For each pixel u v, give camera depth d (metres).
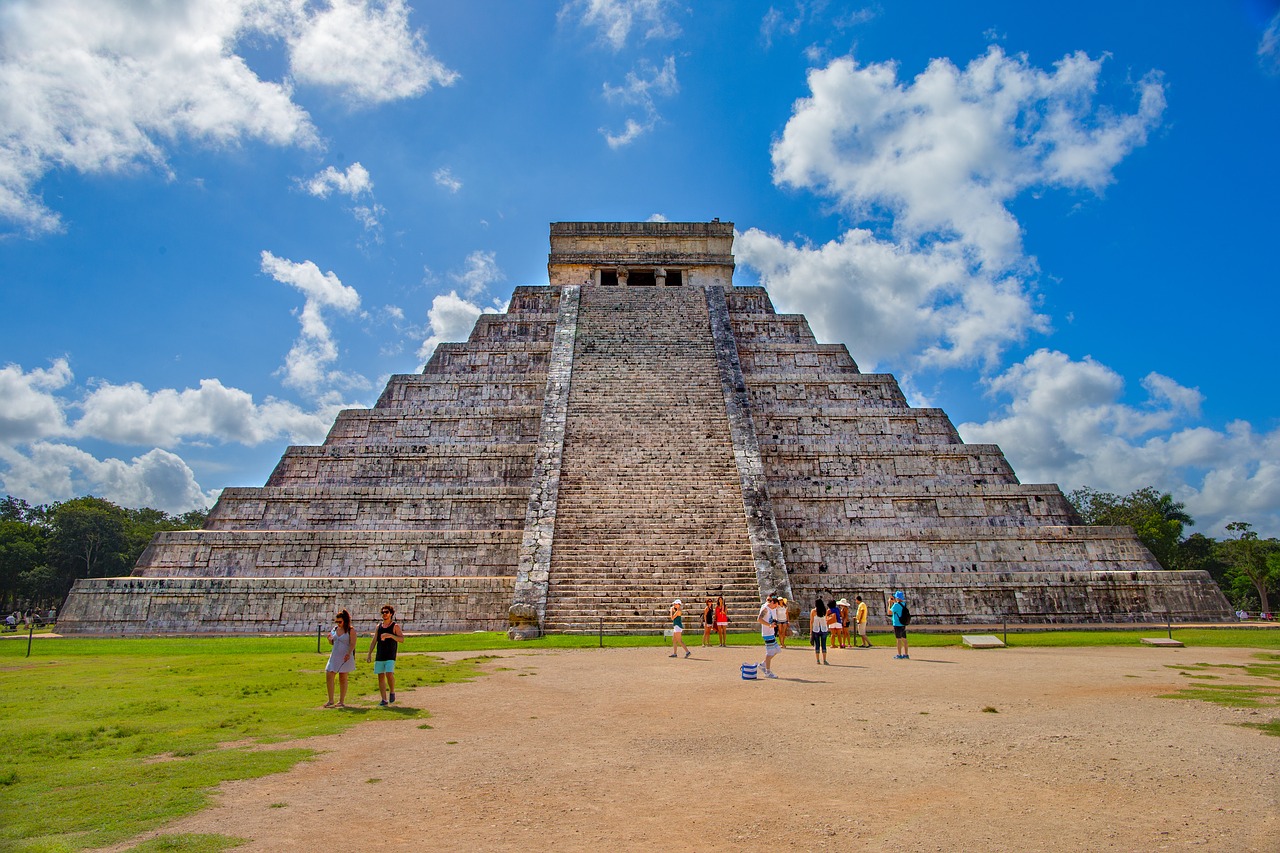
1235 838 6.24
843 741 9.60
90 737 9.88
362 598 26.20
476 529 29.41
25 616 63.50
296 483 31.27
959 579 27.83
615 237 43.09
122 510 72.19
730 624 22.92
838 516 30.25
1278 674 15.26
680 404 31.52
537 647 20.14
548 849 6.18
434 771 8.41
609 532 25.83
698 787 7.82
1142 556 28.84
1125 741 9.45
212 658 18.83
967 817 6.83
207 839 6.31
